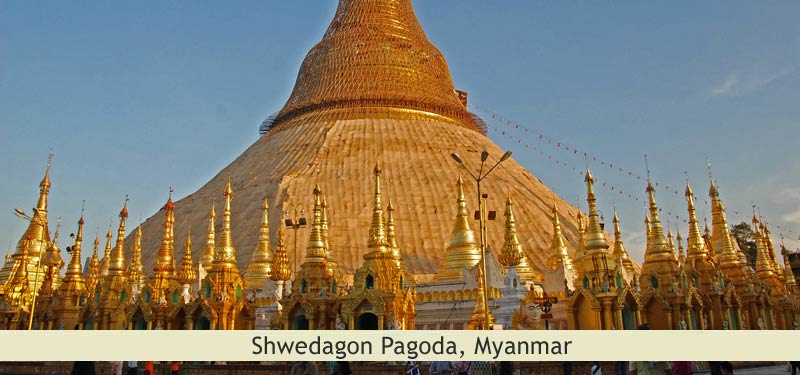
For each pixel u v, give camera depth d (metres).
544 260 86.62
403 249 85.81
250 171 108.62
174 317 49.88
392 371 36.44
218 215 99.38
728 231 62.72
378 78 119.19
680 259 79.75
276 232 87.06
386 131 109.94
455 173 100.56
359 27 126.88
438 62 129.75
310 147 107.00
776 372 44.81
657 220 50.78
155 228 107.31
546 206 100.56
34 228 75.88
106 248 71.12
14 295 68.88
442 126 115.31
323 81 122.56
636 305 46.12
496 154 113.44
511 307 55.19
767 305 59.78
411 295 48.34
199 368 38.62
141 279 60.38
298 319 46.94
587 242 50.25
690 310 47.84
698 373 40.38
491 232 90.81
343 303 44.94
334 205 92.12
